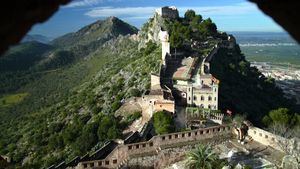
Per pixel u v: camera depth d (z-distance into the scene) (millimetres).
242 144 74000
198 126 88875
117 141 83438
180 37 162125
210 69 140125
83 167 66000
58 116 176000
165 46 148125
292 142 69438
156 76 122812
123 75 177875
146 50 196625
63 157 119500
